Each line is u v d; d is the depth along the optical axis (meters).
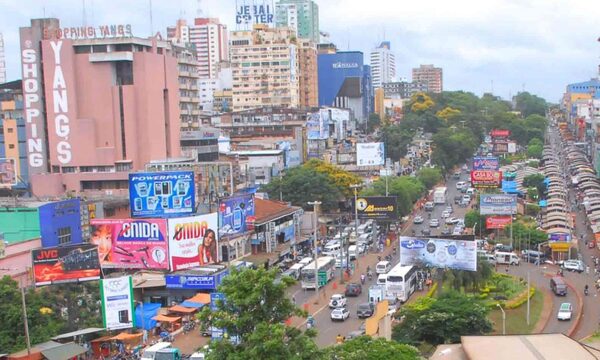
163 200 109.88
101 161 150.38
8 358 66.25
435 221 159.62
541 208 164.75
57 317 79.44
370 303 92.12
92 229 104.19
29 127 152.75
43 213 98.00
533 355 47.88
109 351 78.50
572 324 86.75
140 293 99.50
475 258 91.88
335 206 164.62
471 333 71.06
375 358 53.25
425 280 106.88
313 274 105.19
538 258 122.69
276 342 43.97
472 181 168.12
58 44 150.12
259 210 131.62
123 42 149.75
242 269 49.78
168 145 162.50
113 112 151.00
